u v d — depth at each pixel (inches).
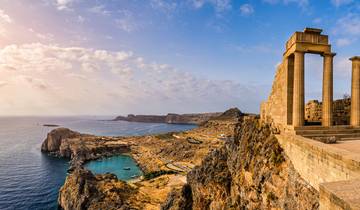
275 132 1104.2
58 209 3432.6
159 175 4842.5
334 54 978.7
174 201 2039.9
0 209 3408.0
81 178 3304.6
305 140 780.0
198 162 5565.9
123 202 2817.4
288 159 920.9
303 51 956.0
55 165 6048.2
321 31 976.3
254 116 1467.8
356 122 1045.2
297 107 949.8
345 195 289.7
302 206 738.8
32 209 3430.1
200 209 1716.3
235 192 1363.2
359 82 1059.9
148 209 2711.6
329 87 989.2
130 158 7140.8
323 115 1008.2
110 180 3567.9
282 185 905.5
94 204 2795.3
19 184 4498.0
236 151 1521.9
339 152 577.3
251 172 1184.2
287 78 1018.1
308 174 730.8
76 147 7145.7
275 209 926.4
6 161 6402.6
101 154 7411.4
